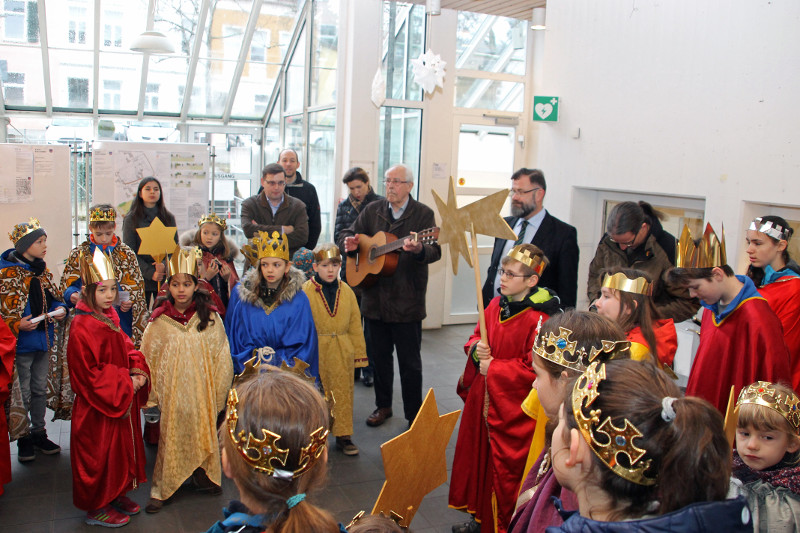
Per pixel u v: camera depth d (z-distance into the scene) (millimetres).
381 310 3977
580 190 5129
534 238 3250
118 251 3889
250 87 8891
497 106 6613
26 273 3428
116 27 7715
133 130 9008
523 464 2391
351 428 3732
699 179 4066
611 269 2152
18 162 5699
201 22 7754
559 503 1141
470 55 6410
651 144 4383
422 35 6230
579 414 957
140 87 8492
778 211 3820
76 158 5934
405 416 4188
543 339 1459
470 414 2689
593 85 4840
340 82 6191
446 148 6406
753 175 3738
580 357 1384
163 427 3045
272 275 3279
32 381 3561
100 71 8219
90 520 2877
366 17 5957
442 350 5887
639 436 890
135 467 3012
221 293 4055
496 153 6785
